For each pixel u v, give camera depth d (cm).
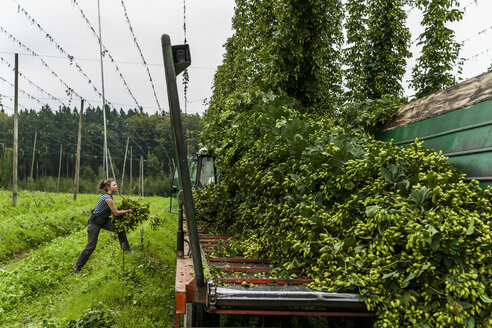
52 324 453
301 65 848
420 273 217
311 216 294
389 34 1114
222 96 1934
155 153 10662
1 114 10456
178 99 222
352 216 291
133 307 515
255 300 226
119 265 708
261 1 992
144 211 762
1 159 7800
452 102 372
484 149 306
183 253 328
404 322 228
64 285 645
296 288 245
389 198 281
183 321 335
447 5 979
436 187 254
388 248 243
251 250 351
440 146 371
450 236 222
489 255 223
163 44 220
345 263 259
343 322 282
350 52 1197
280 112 539
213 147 775
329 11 836
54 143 10712
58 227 1197
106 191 740
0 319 493
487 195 267
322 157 331
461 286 211
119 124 10694
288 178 360
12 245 931
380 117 514
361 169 298
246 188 476
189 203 229
